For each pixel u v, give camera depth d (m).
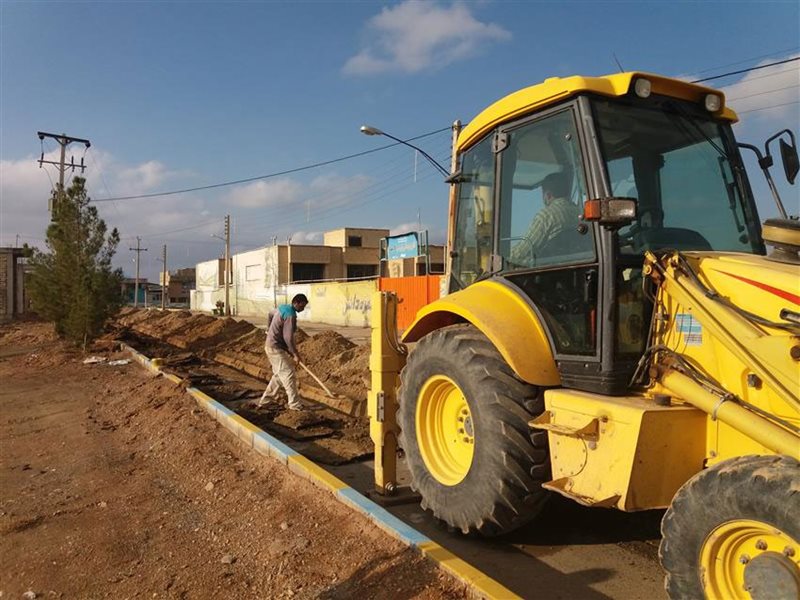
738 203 4.26
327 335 15.74
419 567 3.73
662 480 3.28
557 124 4.07
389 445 5.41
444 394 4.76
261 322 44.06
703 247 4.02
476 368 4.20
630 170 3.89
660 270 3.57
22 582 4.12
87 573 4.20
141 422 8.47
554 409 3.84
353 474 6.18
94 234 17.36
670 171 4.05
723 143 4.32
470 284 5.13
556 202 4.07
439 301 4.80
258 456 6.34
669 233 3.94
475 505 4.19
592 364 3.72
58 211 17.25
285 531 4.55
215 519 5.02
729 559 2.80
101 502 5.55
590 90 3.83
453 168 5.50
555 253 4.07
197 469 6.24
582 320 3.83
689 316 3.42
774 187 4.30
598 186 3.70
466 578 3.45
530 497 4.04
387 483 5.40
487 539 4.50
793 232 3.30
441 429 4.82
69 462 6.88
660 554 3.04
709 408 3.16
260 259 55.66
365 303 35.19
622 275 3.70
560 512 4.99
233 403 9.54
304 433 7.71
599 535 4.57
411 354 4.95
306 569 3.97
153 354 16.92
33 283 17.52
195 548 4.50
